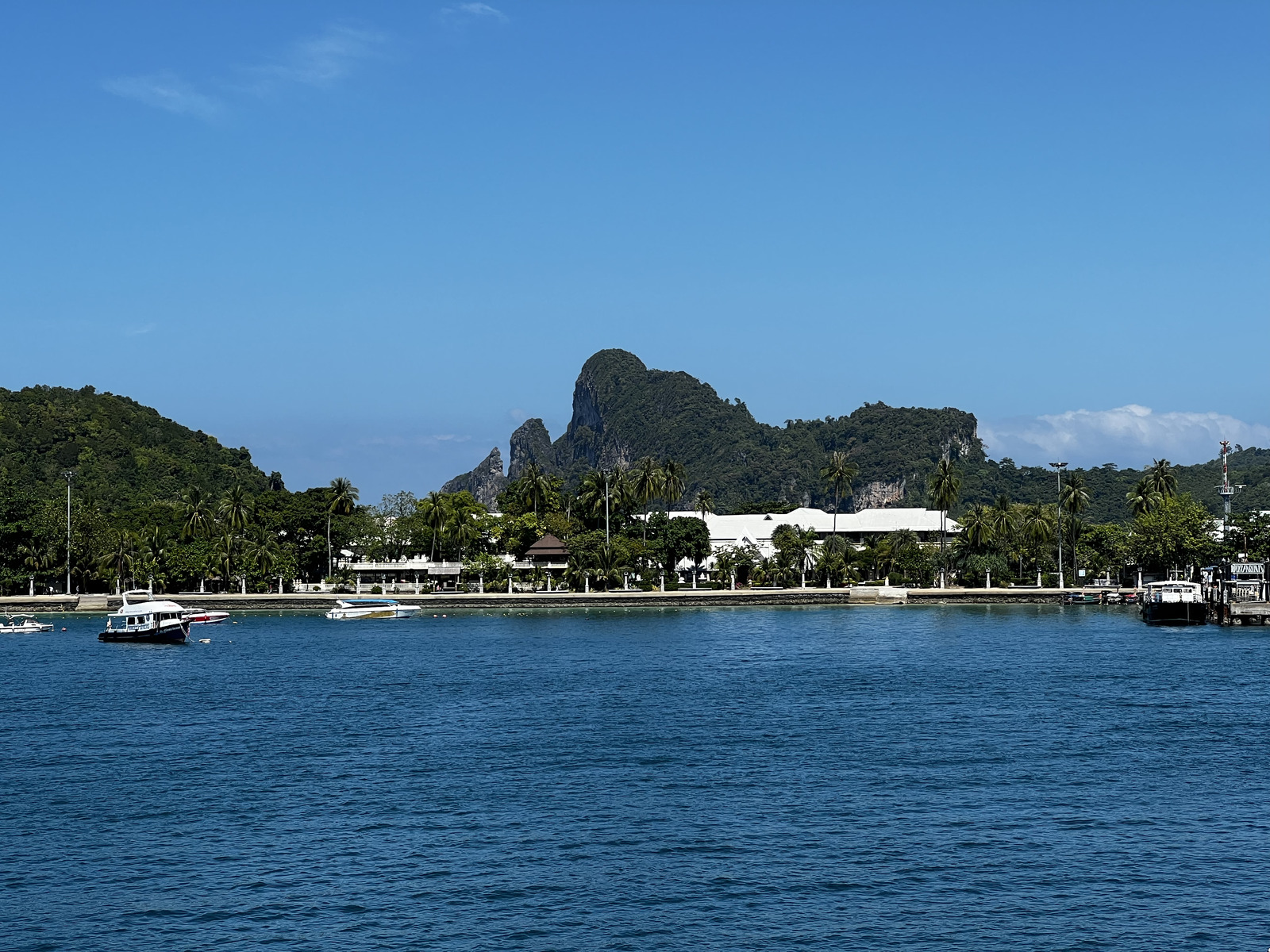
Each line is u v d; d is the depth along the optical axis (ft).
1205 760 228.84
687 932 142.00
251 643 531.09
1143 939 139.44
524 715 292.61
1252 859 166.81
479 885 158.40
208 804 200.23
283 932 142.82
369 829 184.14
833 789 207.10
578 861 167.84
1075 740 250.37
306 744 254.06
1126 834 178.81
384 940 140.26
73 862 169.17
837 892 154.81
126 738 264.11
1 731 274.98
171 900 153.58
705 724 276.00
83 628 628.69
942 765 225.97
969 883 157.69
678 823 185.78
